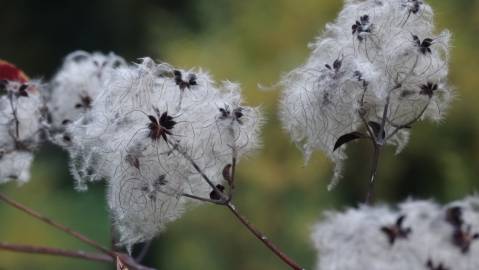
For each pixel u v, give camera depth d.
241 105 0.65
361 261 0.72
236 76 1.98
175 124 0.63
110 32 3.27
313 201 1.90
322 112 0.64
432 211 0.73
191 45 2.15
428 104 0.65
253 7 2.10
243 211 1.97
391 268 0.71
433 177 1.92
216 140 0.63
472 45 1.88
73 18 3.29
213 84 0.66
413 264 0.71
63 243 2.23
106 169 0.64
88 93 0.76
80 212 2.33
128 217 0.63
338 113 0.64
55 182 2.44
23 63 3.29
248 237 1.98
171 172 0.63
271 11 2.07
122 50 3.25
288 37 2.03
